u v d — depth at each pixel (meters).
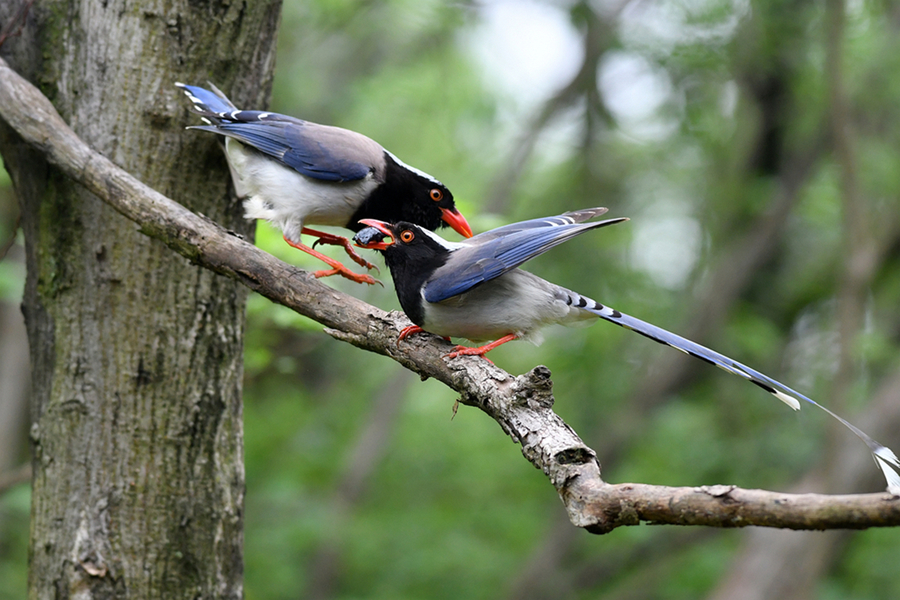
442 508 17.72
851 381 12.70
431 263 6.02
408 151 18.80
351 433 17.75
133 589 5.88
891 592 14.66
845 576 15.72
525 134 16.52
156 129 6.17
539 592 15.97
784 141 16.38
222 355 6.24
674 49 14.96
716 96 15.80
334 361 18.66
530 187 18.47
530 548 16.88
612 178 17.22
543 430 4.31
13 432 15.52
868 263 12.67
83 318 6.02
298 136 6.95
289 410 17.77
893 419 12.70
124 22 6.12
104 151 6.11
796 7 14.79
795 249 17.67
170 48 6.19
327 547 15.60
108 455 5.94
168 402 6.04
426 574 16.06
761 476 15.66
